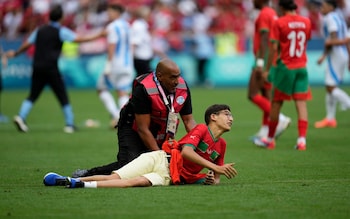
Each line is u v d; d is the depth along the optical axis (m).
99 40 81.62
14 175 28.55
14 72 80.62
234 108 61.28
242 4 92.25
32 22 81.69
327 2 46.62
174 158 24.38
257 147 37.50
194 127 24.47
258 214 20.27
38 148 37.84
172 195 22.77
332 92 47.22
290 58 35.47
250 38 84.12
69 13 84.88
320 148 36.78
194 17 88.81
